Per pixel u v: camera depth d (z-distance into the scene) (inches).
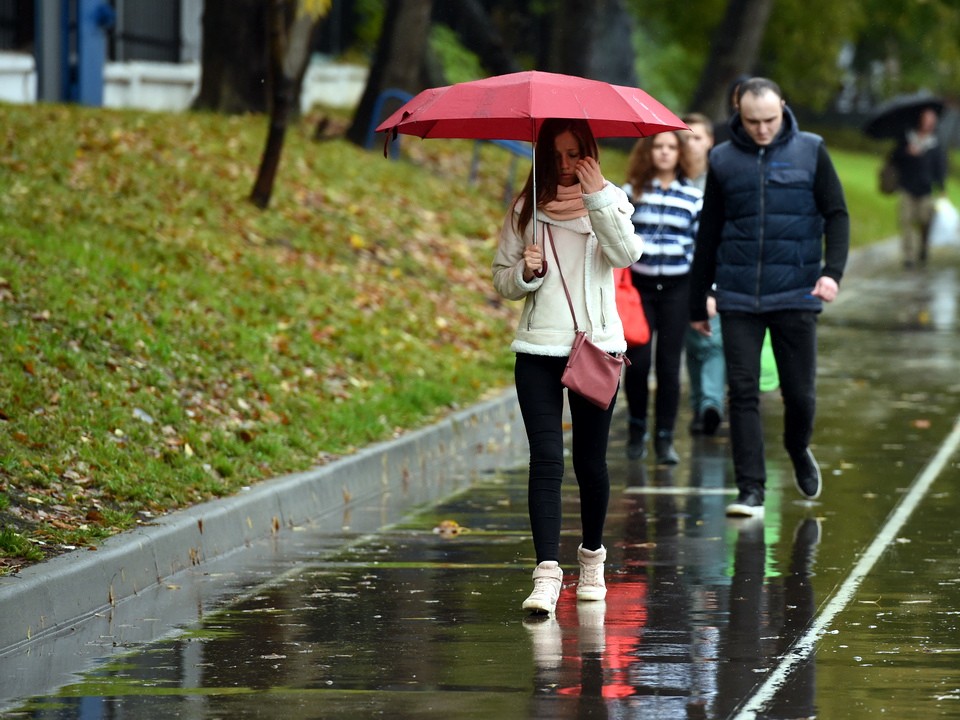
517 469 1031.0
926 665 559.5
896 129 2716.5
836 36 3491.6
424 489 955.3
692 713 501.7
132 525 717.3
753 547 778.8
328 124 2028.8
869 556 754.2
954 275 2539.4
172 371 952.9
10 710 507.5
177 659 570.6
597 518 665.0
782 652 577.9
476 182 2059.5
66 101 1963.6
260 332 1100.5
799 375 856.3
